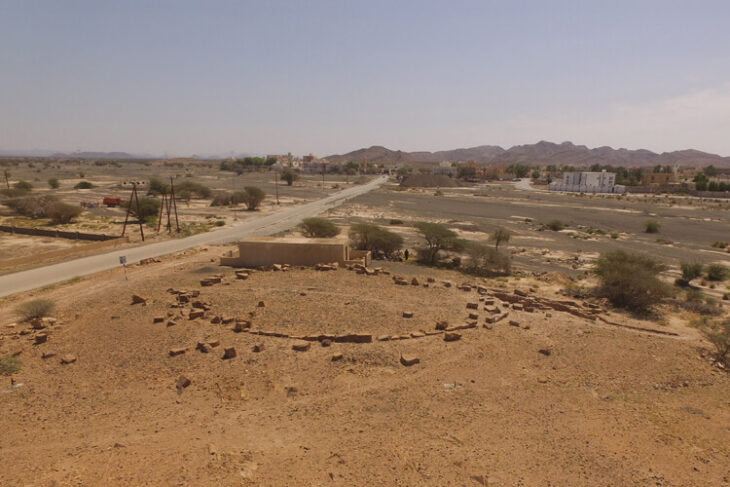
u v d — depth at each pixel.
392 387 13.23
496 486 8.66
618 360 16.34
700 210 93.75
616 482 9.02
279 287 23.64
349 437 10.39
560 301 24.39
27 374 13.75
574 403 12.80
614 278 25.91
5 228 49.31
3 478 8.38
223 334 16.86
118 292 23.36
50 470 8.67
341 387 13.14
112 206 76.31
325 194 114.94
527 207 95.56
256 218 66.31
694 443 10.78
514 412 12.01
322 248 30.06
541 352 16.55
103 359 14.79
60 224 56.38
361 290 23.38
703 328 21.38
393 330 17.88
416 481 8.66
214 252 38.53
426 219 71.50
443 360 15.27
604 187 145.75
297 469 8.93
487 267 35.56
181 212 72.06
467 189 150.38
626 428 11.38
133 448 9.64
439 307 21.11
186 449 9.60
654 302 25.38
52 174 165.62
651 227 63.88
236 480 8.42
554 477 9.09
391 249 38.78
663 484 9.05
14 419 11.08
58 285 27.12
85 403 12.01
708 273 36.41
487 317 19.97
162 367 14.17
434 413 11.75
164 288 23.86
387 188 143.25
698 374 15.65
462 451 9.90
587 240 55.03
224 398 12.34
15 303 22.94
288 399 12.41
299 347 15.46
